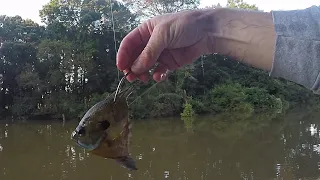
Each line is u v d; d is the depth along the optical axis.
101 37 30.95
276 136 18.25
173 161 13.51
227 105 31.52
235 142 16.94
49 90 28.98
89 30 30.95
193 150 15.45
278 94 37.28
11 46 29.33
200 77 33.81
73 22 31.95
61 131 22.88
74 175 11.93
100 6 31.22
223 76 35.06
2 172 12.66
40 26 34.28
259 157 13.54
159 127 23.27
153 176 11.48
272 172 11.27
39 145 17.88
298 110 33.38
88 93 29.66
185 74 30.55
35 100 28.72
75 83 29.28
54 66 29.03
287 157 13.25
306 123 23.33
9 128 24.64
